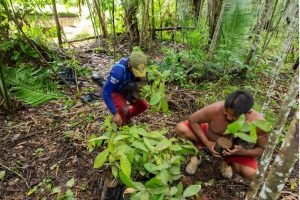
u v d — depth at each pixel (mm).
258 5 5391
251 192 1760
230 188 2793
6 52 4387
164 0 6836
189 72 4785
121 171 1917
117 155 1911
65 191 2676
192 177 2889
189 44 5227
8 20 4176
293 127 1230
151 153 2047
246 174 2639
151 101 2324
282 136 3023
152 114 3803
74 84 4477
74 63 4660
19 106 3811
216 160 3109
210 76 4789
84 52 5953
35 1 5023
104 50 6086
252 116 2391
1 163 2980
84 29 7801
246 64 5055
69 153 3111
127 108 3025
